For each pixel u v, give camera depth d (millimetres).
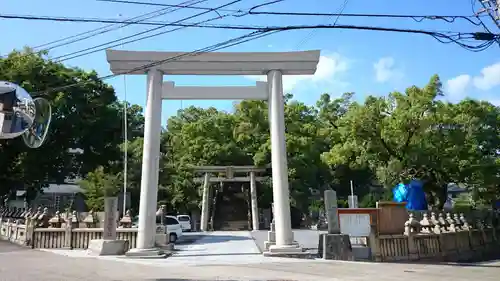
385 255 18078
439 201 30594
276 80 18547
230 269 13656
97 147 34188
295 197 42188
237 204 48156
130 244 19203
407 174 27156
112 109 34938
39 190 35438
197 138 46188
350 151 29234
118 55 17812
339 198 47312
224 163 45719
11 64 28125
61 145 31797
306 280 11438
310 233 32188
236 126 46750
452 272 14727
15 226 22781
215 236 31031
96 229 20234
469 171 28234
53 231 20375
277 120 18297
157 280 11047
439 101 28172
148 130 17750
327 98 43562
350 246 17156
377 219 18500
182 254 18578
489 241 27516
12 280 10758
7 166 31344
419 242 19906
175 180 44719
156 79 18094
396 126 26125
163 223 24641
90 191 40375
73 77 31969
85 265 14133
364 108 27500
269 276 12094
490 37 11164
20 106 11203
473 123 27406
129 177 39562
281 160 18000
